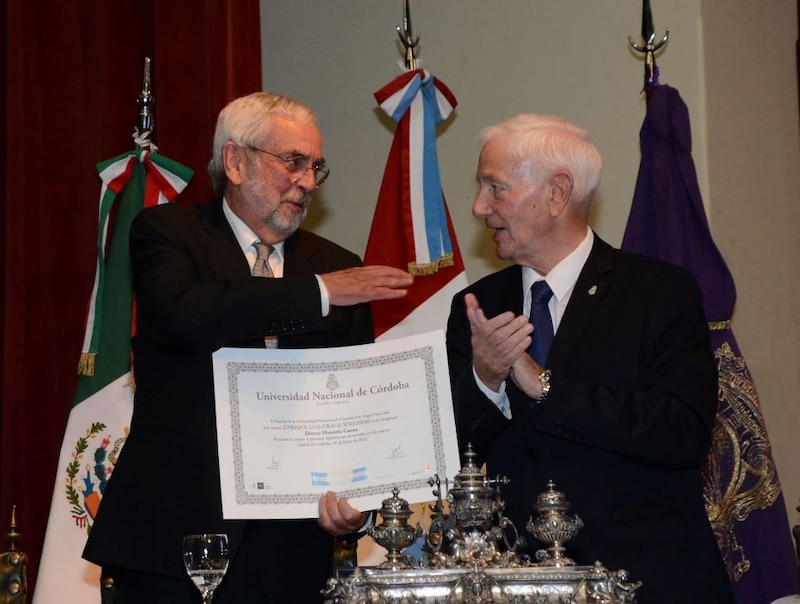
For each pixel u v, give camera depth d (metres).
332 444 2.76
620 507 2.87
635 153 4.49
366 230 5.05
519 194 3.11
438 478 2.59
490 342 2.81
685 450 2.82
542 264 3.16
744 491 3.99
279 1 5.34
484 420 2.91
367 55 5.12
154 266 3.02
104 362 4.20
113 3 4.83
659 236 4.08
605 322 3.00
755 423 4.03
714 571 2.85
